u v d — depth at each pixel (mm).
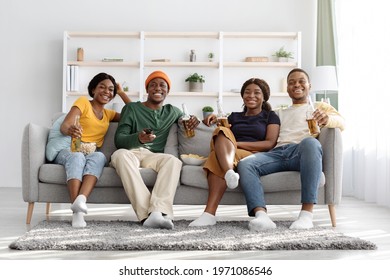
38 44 6168
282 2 6164
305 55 6129
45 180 3059
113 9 6172
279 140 3191
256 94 3277
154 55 6109
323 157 3055
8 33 6164
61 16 6172
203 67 6094
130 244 2273
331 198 3016
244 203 3031
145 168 3021
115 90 3434
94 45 6102
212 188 2918
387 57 4266
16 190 5605
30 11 6176
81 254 2170
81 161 2984
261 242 2340
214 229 2717
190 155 3240
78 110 3209
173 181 2906
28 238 2426
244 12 6168
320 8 5883
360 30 5004
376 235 2744
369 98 4691
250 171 2869
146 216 2859
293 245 2312
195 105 6059
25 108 6148
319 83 5293
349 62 5289
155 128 3340
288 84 3330
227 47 6109
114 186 3053
